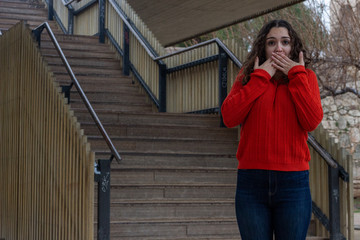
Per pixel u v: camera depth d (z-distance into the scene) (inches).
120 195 212.2
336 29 462.0
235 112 99.9
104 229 165.0
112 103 321.1
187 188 221.6
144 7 288.0
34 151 209.3
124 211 203.3
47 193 195.0
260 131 99.0
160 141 250.4
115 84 346.3
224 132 271.0
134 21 356.2
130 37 362.6
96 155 231.0
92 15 430.6
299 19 469.1
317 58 440.1
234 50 270.5
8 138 238.4
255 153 99.0
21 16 492.7
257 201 99.1
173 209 208.5
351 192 195.5
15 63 234.1
